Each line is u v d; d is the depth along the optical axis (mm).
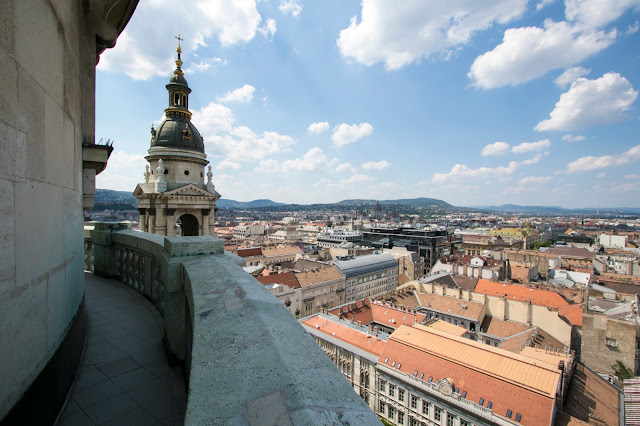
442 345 49656
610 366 59469
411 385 46188
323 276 101625
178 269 8336
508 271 128500
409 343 51062
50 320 5930
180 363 8602
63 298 6789
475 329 76312
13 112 4391
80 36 9172
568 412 42281
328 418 2672
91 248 19766
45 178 5656
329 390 3158
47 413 5758
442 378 43812
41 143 5461
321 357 3861
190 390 3113
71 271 7539
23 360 4730
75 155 8094
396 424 48500
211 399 2922
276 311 5043
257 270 96062
